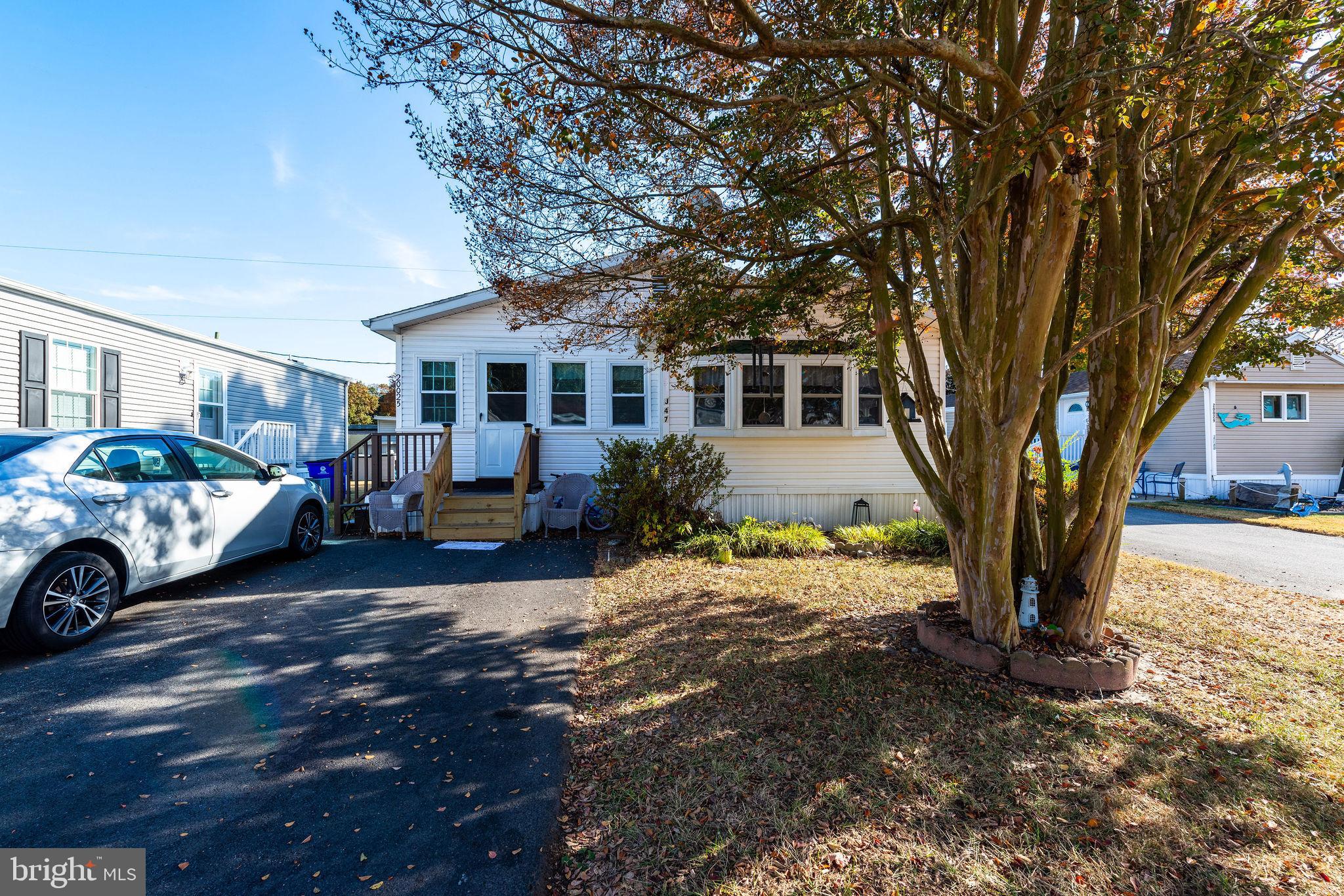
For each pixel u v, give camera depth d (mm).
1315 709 3469
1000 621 3922
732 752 2898
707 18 3484
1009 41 3684
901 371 4820
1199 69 3146
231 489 5770
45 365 9211
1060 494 4219
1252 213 3641
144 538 4691
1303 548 9352
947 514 4328
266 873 2092
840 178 4539
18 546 3818
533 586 6000
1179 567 7609
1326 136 2363
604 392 10820
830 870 2131
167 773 2689
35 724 3109
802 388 9375
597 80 3395
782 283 4680
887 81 3275
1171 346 4066
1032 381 3598
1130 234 3668
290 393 16406
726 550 7348
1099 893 2053
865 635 4605
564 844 2260
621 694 3551
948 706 3395
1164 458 18234
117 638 4355
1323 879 2131
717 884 2062
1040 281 3422
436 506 8547
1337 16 2490
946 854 2223
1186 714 3371
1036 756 2896
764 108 3895
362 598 5496
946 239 3662
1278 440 16750
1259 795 2617
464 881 2066
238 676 3756
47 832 2291
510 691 3584
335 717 3244
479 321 10594
